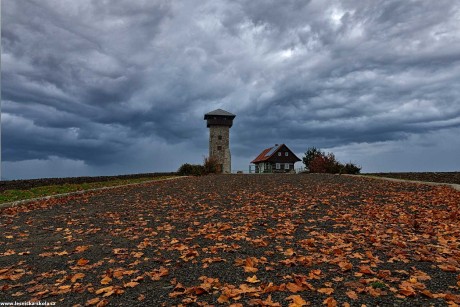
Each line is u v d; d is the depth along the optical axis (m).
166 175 29.58
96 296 3.95
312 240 5.91
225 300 3.60
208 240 6.32
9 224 8.45
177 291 3.94
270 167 56.00
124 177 26.42
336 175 22.31
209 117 50.44
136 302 3.71
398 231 6.56
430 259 4.75
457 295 3.53
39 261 5.40
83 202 11.96
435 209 8.71
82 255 5.68
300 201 10.56
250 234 6.69
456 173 19.11
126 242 6.46
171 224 7.98
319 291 3.73
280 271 4.48
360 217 8.08
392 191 12.39
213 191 14.12
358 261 4.79
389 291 3.70
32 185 17.42
